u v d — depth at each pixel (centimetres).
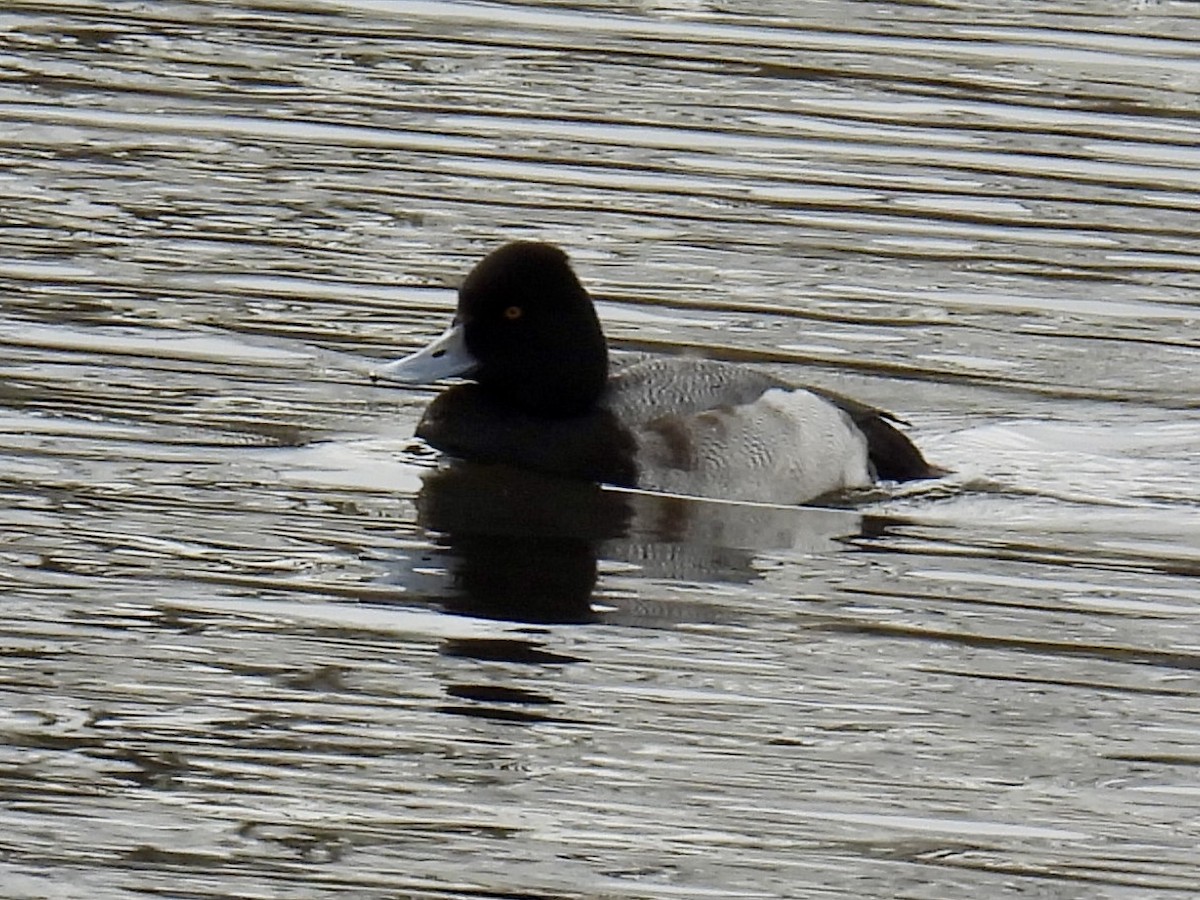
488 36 1919
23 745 936
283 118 1744
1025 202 1650
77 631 1038
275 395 1324
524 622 1067
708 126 1752
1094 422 1349
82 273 1470
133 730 952
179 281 1467
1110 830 909
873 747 966
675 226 1590
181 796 904
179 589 1084
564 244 1552
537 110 1773
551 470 1237
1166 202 1658
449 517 1180
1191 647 1078
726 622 1077
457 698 989
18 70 1808
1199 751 977
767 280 1517
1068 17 1995
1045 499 1252
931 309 1488
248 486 1206
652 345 1418
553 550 1150
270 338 1396
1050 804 927
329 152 1688
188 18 1941
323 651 1027
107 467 1220
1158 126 1777
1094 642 1079
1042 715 1003
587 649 1040
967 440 1322
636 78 1839
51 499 1177
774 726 980
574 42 1909
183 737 948
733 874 864
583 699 993
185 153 1673
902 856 882
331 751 942
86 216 1557
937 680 1032
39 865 853
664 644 1049
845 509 1233
